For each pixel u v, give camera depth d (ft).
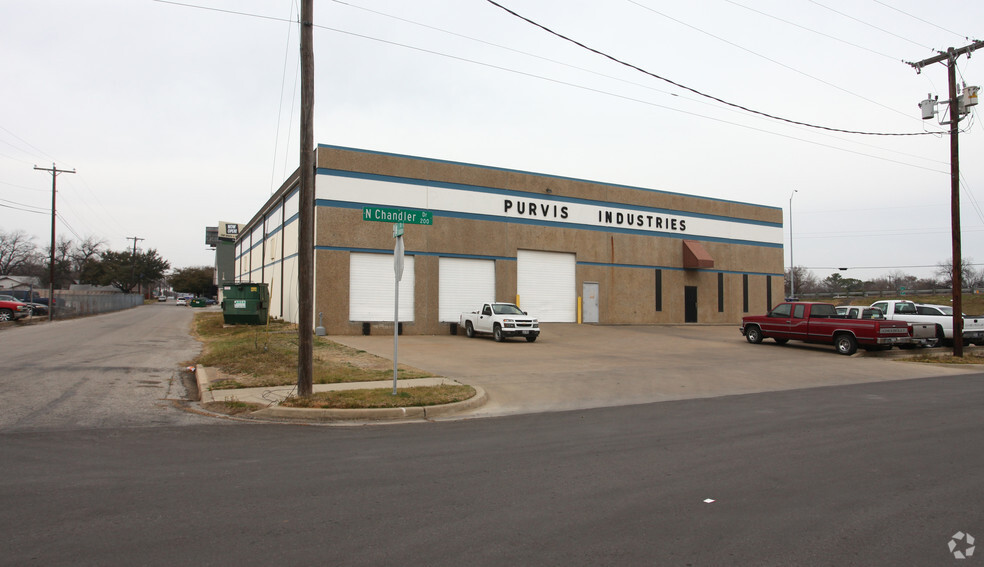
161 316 150.30
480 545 14.07
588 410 34.78
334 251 84.53
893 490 18.57
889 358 66.13
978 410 34.06
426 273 91.09
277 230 117.39
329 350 61.98
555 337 86.33
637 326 109.09
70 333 83.76
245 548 13.75
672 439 26.25
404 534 14.75
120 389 37.91
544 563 13.07
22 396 34.45
